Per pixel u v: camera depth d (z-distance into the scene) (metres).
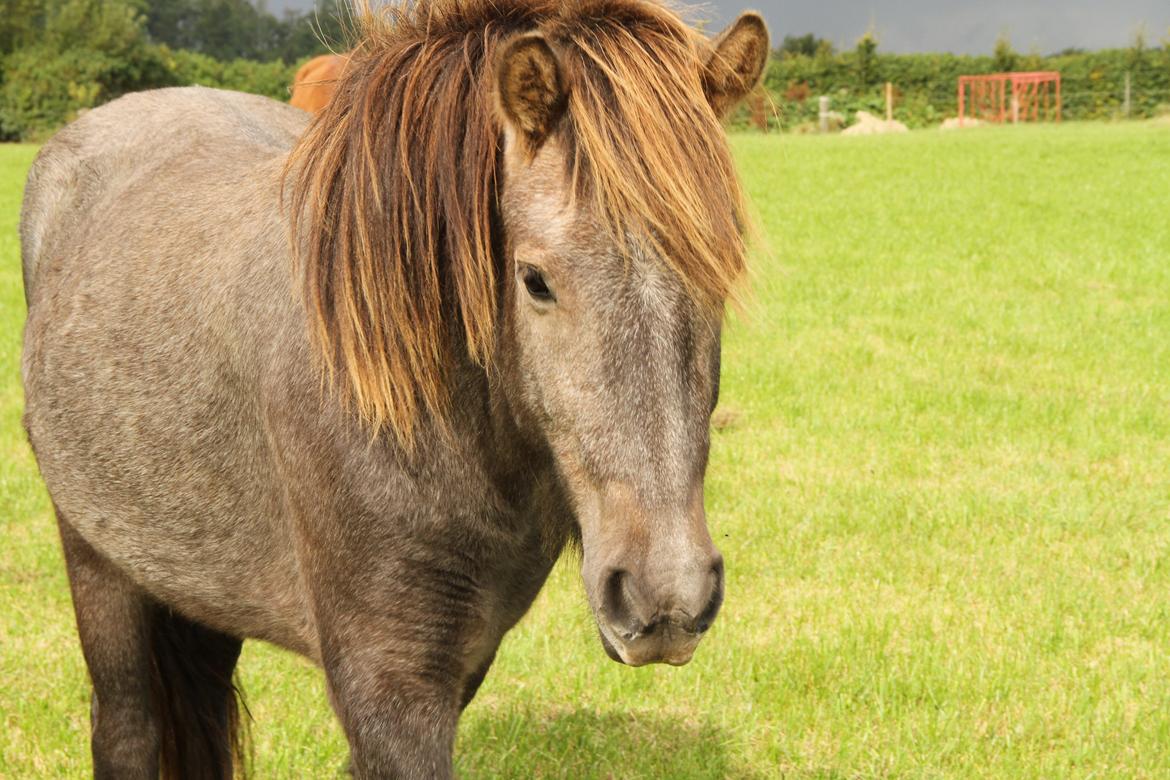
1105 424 8.22
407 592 2.90
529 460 2.87
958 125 46.59
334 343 2.86
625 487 2.42
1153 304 11.84
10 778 4.39
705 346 2.52
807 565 6.06
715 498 6.90
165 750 3.91
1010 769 4.40
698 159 2.51
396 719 2.89
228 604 3.48
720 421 8.17
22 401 8.98
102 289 3.70
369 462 2.87
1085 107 48.75
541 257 2.47
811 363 9.70
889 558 6.14
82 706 4.85
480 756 4.54
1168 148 28.70
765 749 4.59
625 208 2.43
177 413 3.38
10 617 5.53
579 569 3.33
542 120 2.55
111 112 4.56
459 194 2.70
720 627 5.45
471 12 2.86
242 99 4.77
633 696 4.96
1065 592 5.76
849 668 5.09
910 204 19.66
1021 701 4.84
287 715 4.81
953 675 5.00
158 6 113.50
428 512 2.87
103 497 3.63
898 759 4.44
